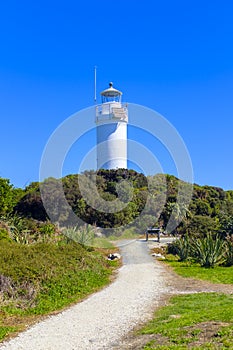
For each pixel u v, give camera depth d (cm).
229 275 1836
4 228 2252
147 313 1147
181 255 2438
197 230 3219
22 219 2888
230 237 2538
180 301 1273
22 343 871
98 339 898
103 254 2567
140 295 1426
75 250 1938
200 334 826
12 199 3225
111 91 3812
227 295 1334
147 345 805
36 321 1069
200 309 1116
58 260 1645
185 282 1689
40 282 1357
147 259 2472
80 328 995
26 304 1193
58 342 879
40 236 2447
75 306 1259
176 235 3288
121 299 1359
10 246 1628
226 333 801
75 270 1639
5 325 1013
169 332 869
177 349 739
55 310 1200
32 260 1484
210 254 2169
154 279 1786
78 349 831
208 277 1795
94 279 1673
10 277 1295
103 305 1266
